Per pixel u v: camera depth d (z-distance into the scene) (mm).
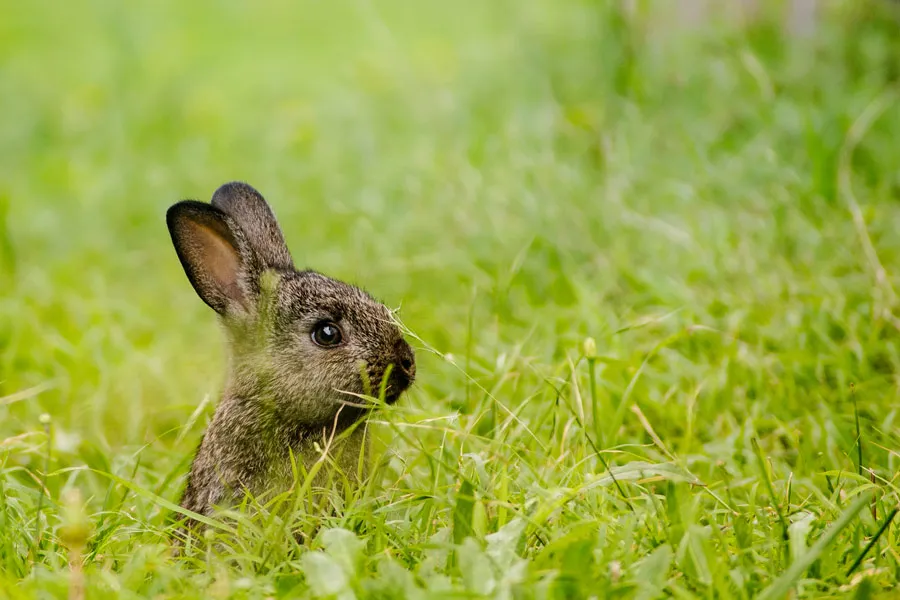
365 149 15797
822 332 10047
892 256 11273
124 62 20047
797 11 15844
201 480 8578
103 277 13891
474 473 7695
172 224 8992
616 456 8555
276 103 19906
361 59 21391
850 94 14062
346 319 8734
